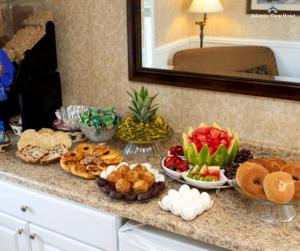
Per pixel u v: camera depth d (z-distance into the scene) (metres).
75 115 2.00
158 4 1.77
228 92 1.75
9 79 1.88
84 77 2.11
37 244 1.71
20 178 1.64
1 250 1.86
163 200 1.40
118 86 2.03
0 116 2.02
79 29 2.03
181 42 1.78
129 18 1.85
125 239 1.45
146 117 1.79
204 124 1.73
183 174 1.55
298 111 1.64
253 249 1.22
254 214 1.37
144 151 1.83
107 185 1.50
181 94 1.88
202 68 1.78
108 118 1.87
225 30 1.68
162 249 1.37
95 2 1.95
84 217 1.54
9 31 2.02
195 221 1.34
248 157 1.62
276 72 1.64
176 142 1.93
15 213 1.74
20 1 2.01
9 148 1.90
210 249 1.34
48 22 2.00
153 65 1.89
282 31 1.58
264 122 1.73
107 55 2.00
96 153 1.73
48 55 2.03
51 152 1.77
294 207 1.41
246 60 1.69
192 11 1.72
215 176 1.52
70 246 1.62
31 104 1.96
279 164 1.46
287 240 1.24
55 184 1.58
